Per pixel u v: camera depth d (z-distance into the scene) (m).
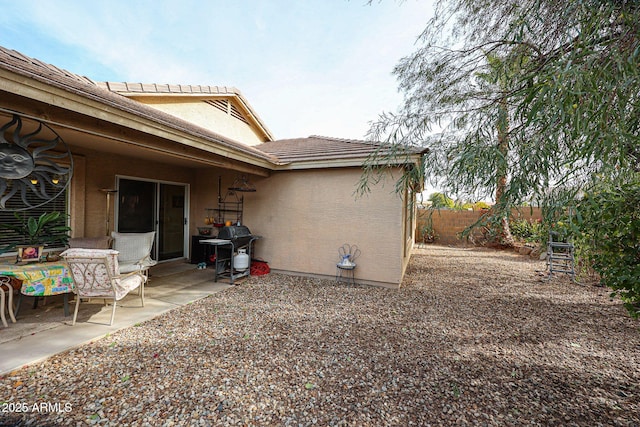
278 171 6.66
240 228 6.14
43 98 2.58
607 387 2.46
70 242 4.66
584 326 3.79
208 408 2.13
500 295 5.21
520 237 10.97
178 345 3.11
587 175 1.60
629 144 1.28
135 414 2.05
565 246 6.36
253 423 2.00
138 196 6.36
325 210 6.14
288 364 2.75
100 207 5.55
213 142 4.60
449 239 12.34
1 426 1.92
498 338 3.40
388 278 5.59
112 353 2.90
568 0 1.56
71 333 3.31
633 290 2.31
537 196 1.70
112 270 3.55
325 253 6.14
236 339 3.27
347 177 5.92
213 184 7.57
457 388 2.42
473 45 2.64
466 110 2.54
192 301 4.60
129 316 3.91
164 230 7.03
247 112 11.10
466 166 1.89
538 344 3.25
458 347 3.16
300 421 2.03
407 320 3.94
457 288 5.68
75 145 4.87
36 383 2.38
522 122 1.79
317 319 3.93
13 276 3.41
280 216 6.64
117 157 5.83
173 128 3.90
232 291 5.22
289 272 6.54
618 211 1.82
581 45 1.39
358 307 4.45
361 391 2.36
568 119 1.36
